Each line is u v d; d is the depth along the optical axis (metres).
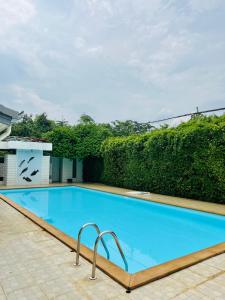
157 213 9.98
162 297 3.23
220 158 10.43
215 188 10.70
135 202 12.00
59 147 18.94
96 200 12.70
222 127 10.36
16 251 4.62
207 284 3.58
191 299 3.20
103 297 3.20
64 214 9.57
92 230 7.39
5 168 16.89
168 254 5.66
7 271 3.83
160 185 13.33
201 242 6.55
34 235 5.57
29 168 17.64
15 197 13.19
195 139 11.33
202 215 8.88
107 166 17.89
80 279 3.62
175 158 12.40
